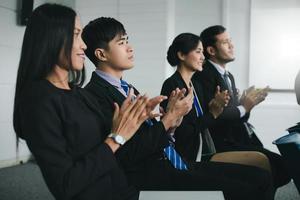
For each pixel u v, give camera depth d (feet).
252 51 13.10
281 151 4.36
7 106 12.63
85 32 4.57
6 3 12.41
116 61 4.51
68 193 2.98
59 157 3.03
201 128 5.63
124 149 4.01
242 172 4.76
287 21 12.78
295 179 4.42
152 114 4.02
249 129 7.02
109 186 3.33
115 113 3.47
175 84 5.88
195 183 4.30
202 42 7.20
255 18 13.03
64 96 3.32
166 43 13.78
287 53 12.82
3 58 12.43
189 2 13.85
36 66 3.24
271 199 4.84
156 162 4.51
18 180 10.68
